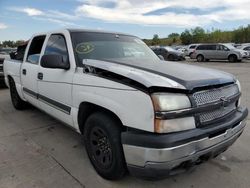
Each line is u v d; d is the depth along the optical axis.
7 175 3.28
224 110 2.97
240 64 21.56
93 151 3.30
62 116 3.86
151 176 2.62
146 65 3.17
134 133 2.60
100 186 3.07
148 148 2.48
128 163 2.69
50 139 4.43
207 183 3.16
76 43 3.76
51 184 3.10
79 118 3.46
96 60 3.28
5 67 6.30
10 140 4.38
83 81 3.25
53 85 3.92
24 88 5.20
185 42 87.94
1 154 3.86
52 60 3.50
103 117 2.98
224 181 3.21
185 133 2.53
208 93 2.74
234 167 3.54
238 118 3.10
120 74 2.79
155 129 2.48
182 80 2.66
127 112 2.65
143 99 2.53
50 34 4.36
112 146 2.88
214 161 3.69
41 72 4.28
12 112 6.00
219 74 3.19
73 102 3.50
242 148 4.14
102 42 4.01
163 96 2.48
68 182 3.14
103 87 2.93
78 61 3.53
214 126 2.74
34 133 4.70
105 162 3.11
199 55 25.66
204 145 2.65
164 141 2.43
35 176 3.27
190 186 3.10
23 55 5.52
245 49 28.44
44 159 3.71
